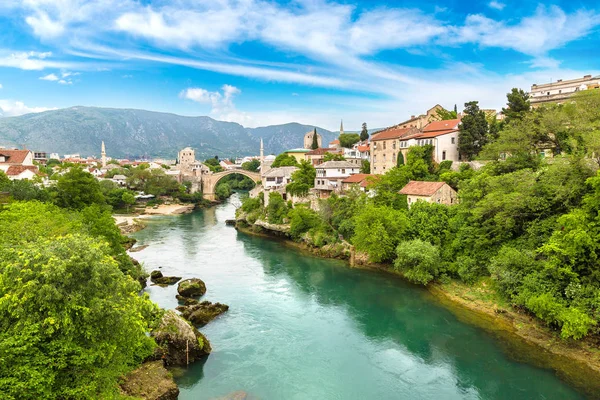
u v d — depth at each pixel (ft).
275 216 253.44
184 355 92.32
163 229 282.56
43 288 53.57
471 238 140.87
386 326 113.80
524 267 115.44
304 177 270.26
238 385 84.74
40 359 52.49
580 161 117.08
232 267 178.70
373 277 160.66
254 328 113.19
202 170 553.64
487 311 119.03
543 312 100.07
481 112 224.74
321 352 99.25
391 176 212.43
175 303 131.13
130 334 65.41
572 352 93.45
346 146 420.77
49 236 106.73
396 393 81.92
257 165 634.43
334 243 200.34
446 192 182.39
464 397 80.43
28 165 282.56
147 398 73.92
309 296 139.44
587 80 291.38
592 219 103.55
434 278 147.74
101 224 145.48
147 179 433.89
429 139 226.17
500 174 160.04
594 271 98.27
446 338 105.40
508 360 93.20
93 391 58.03
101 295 60.80
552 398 79.41
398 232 161.68
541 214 124.98
